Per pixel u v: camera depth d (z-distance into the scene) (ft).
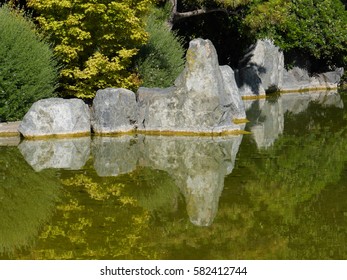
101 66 50.47
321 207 28.04
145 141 43.86
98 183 32.35
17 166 36.14
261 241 23.65
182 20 77.97
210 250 22.59
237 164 36.88
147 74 55.98
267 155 39.50
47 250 22.58
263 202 29.01
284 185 32.09
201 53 45.55
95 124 46.32
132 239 23.81
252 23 63.41
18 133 45.44
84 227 25.27
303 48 85.56
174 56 59.72
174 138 45.01
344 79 91.61
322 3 85.20
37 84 47.42
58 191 30.81
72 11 50.21
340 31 84.84
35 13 57.26
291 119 56.39
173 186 31.86
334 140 45.06
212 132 46.11
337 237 24.08
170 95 46.47
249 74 76.84
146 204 28.68
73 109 45.42
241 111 55.36
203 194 30.42
